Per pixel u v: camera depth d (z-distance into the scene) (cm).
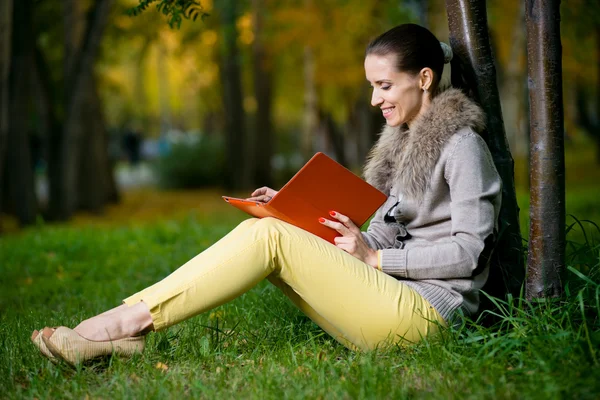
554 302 332
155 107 4812
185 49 1914
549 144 333
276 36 1681
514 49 1501
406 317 310
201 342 345
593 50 1655
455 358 300
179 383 297
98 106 1859
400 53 321
